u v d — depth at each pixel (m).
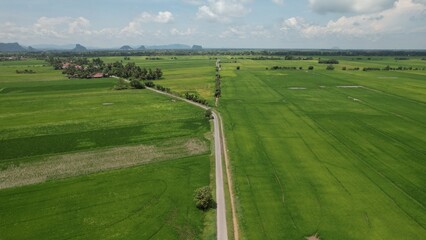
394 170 62.69
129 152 72.94
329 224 45.59
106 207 50.44
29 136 83.31
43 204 51.34
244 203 51.06
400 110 109.00
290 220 46.59
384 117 100.12
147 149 74.69
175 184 57.72
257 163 66.06
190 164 66.44
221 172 62.59
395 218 47.06
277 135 83.38
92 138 82.06
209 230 44.81
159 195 53.91
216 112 108.25
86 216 48.06
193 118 100.38
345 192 54.31
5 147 75.44
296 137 81.75
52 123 95.19
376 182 57.81
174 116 102.94
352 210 48.97
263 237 42.94
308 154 70.75
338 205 50.38
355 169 63.12
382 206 50.09
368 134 84.00
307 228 44.78
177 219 47.34
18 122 96.31
